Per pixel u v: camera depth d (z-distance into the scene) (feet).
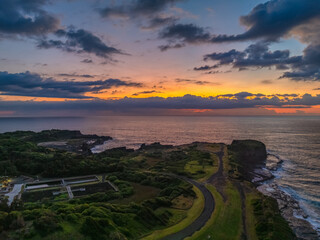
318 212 286.66
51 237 159.63
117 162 518.37
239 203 272.92
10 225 167.22
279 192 359.05
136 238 187.83
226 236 200.13
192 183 350.23
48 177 376.48
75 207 220.64
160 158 588.50
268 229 210.38
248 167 524.93
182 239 192.03
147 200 267.80
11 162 409.49
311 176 455.63
